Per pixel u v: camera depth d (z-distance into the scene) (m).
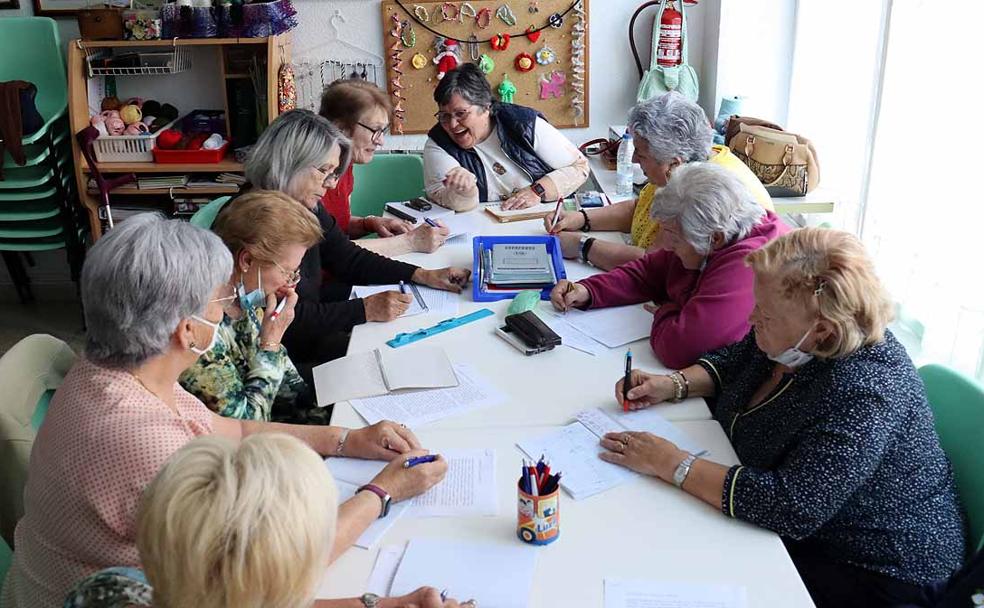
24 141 3.78
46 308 4.45
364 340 2.29
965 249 2.61
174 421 1.40
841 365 1.58
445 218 3.24
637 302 2.47
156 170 4.10
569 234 2.90
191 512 0.95
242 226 1.95
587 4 4.29
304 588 1.00
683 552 1.45
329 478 1.04
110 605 1.14
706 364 1.98
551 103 4.47
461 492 1.61
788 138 3.31
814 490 1.49
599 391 1.99
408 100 4.46
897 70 3.01
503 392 1.99
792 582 1.38
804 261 1.56
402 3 4.30
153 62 4.11
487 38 4.35
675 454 1.64
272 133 2.43
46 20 4.08
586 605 1.34
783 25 3.99
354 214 3.73
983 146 2.50
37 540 1.36
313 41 4.39
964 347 2.63
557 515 1.46
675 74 4.15
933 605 1.58
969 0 2.55
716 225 2.11
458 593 1.36
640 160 2.68
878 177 3.17
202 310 1.47
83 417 1.36
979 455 1.66
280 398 2.24
